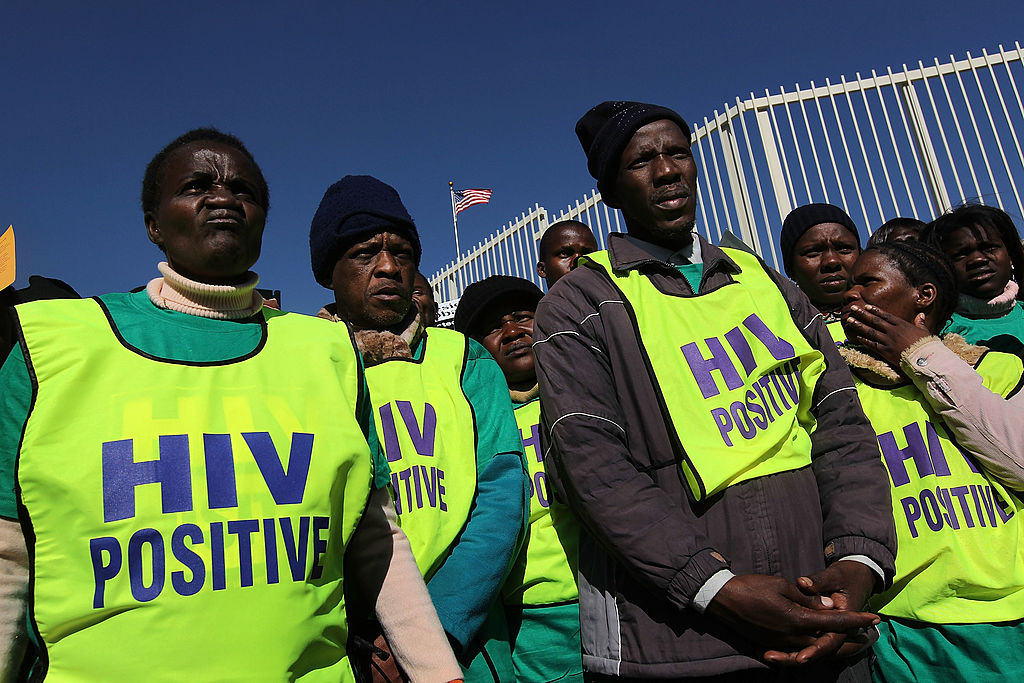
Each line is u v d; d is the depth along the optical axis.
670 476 1.62
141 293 1.37
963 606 1.79
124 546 1.08
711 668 1.46
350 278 2.14
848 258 3.29
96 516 1.09
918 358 1.94
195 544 1.12
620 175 2.04
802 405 1.79
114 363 1.21
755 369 1.71
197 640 1.07
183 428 1.18
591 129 2.18
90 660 1.04
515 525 1.86
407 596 1.41
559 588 2.11
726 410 1.64
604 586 1.68
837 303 3.33
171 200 1.38
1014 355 2.04
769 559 1.55
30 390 1.15
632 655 1.57
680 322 1.76
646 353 1.70
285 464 1.23
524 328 2.68
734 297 1.82
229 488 1.17
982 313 2.71
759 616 1.41
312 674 1.19
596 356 1.78
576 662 2.07
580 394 1.73
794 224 3.43
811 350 1.77
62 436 1.12
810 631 1.40
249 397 1.26
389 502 1.50
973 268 2.68
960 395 1.85
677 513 1.55
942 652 1.77
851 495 1.66
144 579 1.08
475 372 2.14
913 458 1.93
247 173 1.45
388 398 1.94
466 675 1.75
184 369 1.25
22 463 1.10
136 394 1.19
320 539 1.23
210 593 1.10
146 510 1.11
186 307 1.34
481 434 1.99
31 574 1.08
